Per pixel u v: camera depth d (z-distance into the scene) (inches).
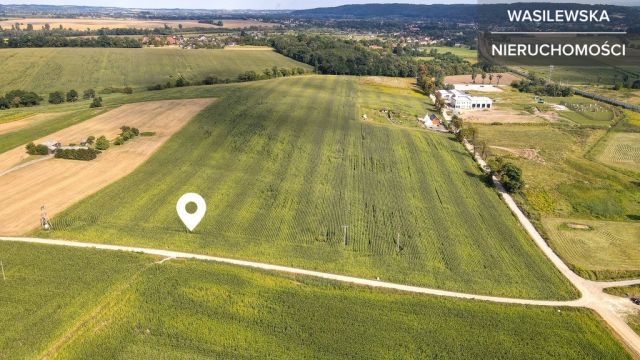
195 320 2098.9
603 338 2092.8
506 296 2361.0
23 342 1936.5
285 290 2329.0
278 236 2829.7
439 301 2293.3
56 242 2669.8
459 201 3410.4
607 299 2374.5
